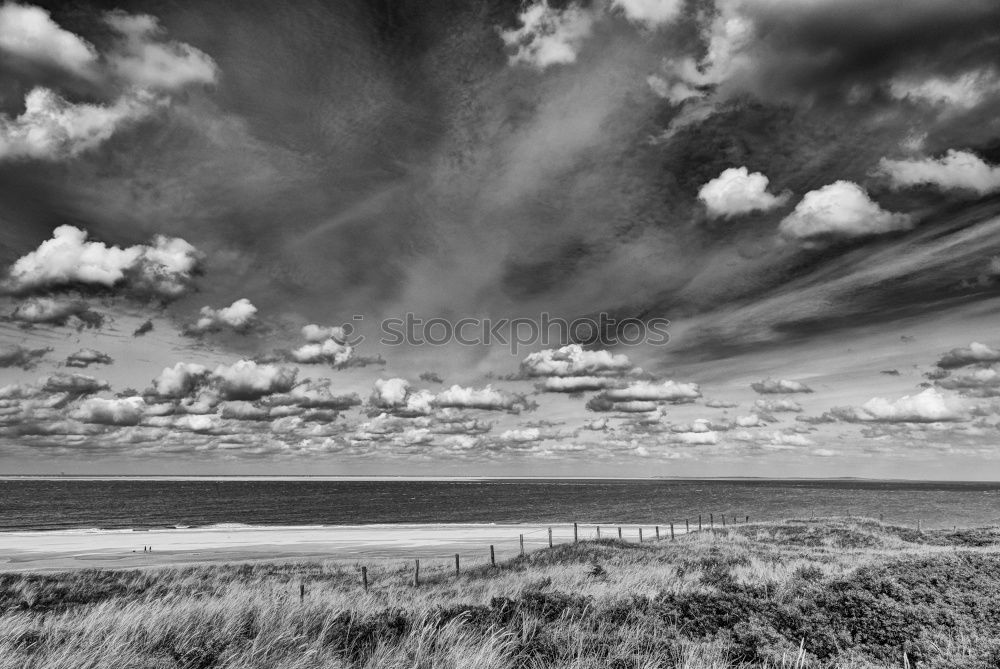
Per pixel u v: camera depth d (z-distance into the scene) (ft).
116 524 320.50
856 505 433.07
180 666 17.92
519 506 456.45
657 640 24.40
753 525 137.39
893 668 25.25
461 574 78.84
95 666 17.30
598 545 99.71
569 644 22.49
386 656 19.21
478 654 18.62
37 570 125.59
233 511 425.69
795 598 37.83
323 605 28.04
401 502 544.62
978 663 26.09
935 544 107.65
